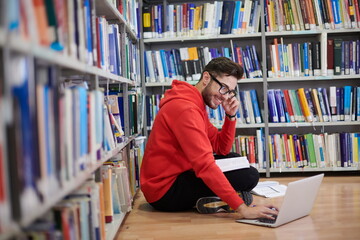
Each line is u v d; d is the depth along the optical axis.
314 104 3.54
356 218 2.13
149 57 3.63
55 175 1.03
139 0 3.56
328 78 3.51
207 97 2.31
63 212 1.11
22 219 0.80
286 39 3.86
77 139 1.24
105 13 2.29
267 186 2.93
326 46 3.50
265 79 3.55
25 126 0.82
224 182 2.01
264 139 3.58
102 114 1.67
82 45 1.40
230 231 1.96
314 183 2.15
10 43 0.76
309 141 3.54
